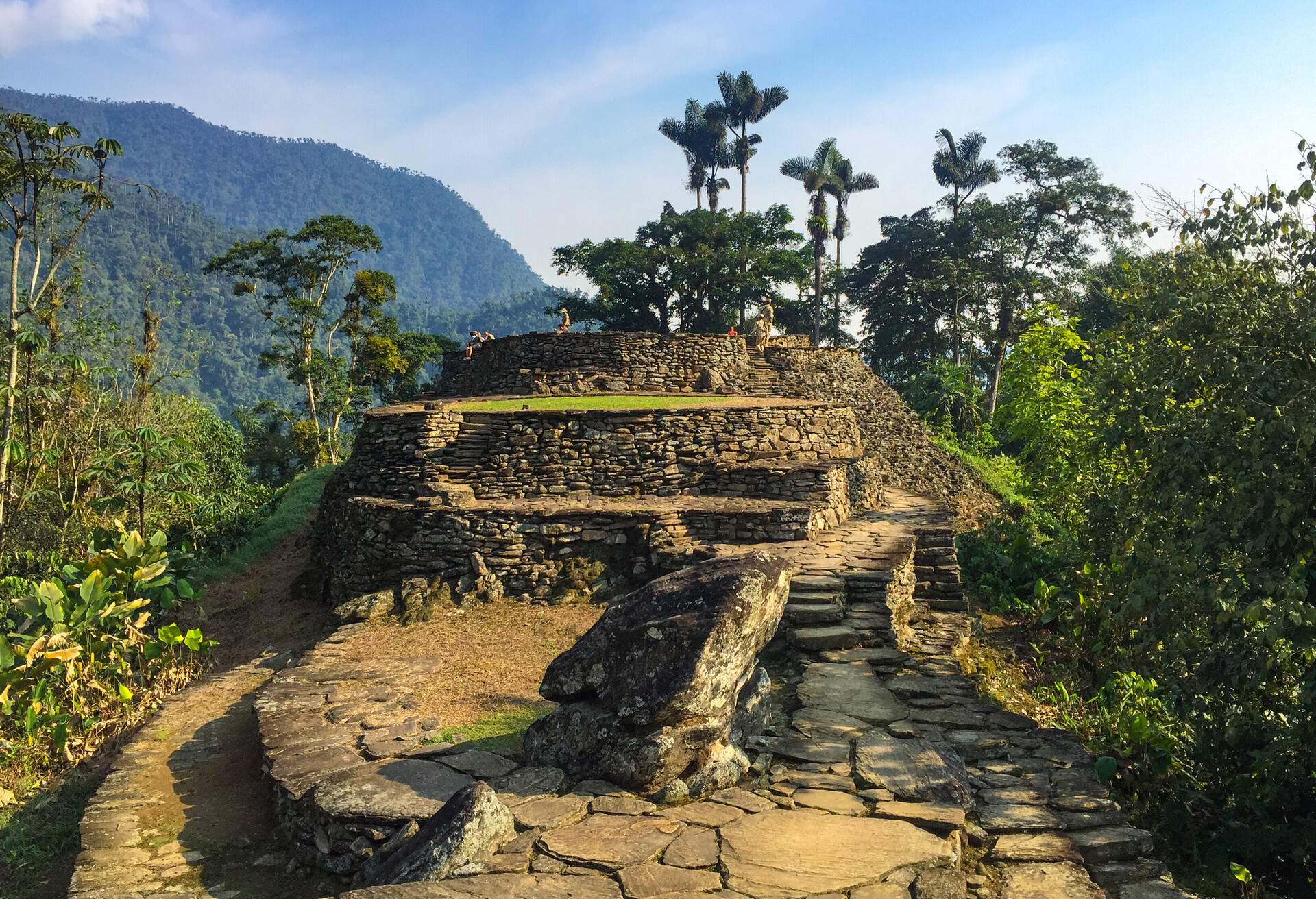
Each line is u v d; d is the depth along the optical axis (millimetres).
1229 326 9148
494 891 4820
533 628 12344
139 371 24688
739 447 17906
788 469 16516
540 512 14477
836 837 5441
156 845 6973
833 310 62438
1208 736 8914
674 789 6227
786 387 29609
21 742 10281
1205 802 8133
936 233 56812
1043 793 6348
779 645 10188
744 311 56375
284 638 14930
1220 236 9500
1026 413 23047
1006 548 17781
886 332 57625
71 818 8445
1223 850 7434
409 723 8398
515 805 6074
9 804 8844
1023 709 10289
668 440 17531
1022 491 28078
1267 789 8031
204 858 6777
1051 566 16359
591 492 16969
